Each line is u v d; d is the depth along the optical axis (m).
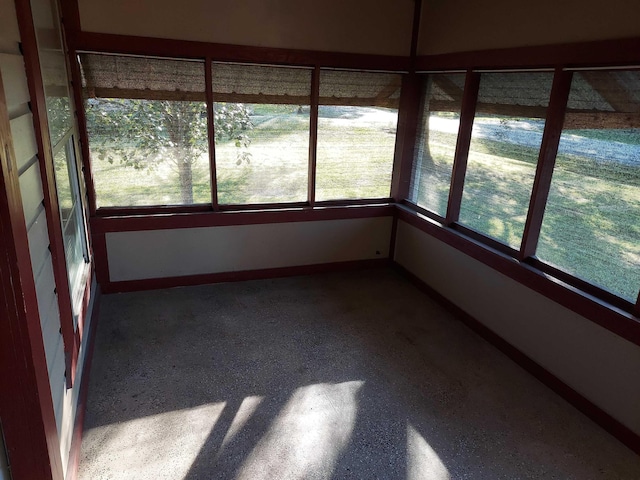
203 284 4.15
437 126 3.95
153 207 3.84
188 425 2.44
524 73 3.03
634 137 2.39
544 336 2.91
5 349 1.32
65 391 2.00
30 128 1.64
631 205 2.43
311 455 2.28
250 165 3.99
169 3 3.34
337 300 3.96
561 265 2.87
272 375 2.89
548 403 2.74
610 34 2.38
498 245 3.31
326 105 4.04
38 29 1.99
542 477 2.21
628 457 2.36
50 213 1.80
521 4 2.91
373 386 2.83
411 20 3.96
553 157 2.85
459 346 3.32
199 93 3.67
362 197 4.47
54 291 1.89
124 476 2.11
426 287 4.13
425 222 4.02
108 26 3.26
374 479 2.16
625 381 2.41
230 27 3.53
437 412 2.62
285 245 4.29
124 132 3.59
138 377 2.82
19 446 1.45
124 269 3.88
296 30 3.70
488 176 3.42
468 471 2.23
